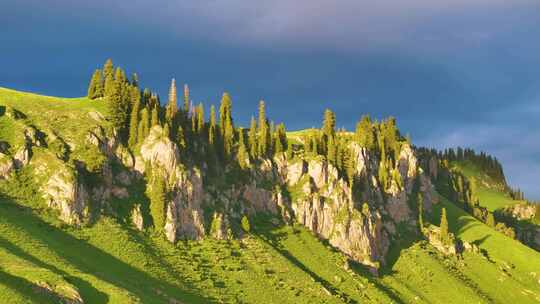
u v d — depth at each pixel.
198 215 179.25
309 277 178.00
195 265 159.62
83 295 110.81
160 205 168.50
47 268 116.50
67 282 108.88
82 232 148.00
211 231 179.62
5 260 110.00
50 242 134.62
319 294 170.12
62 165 158.62
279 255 184.50
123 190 171.12
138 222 163.75
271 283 166.88
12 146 160.12
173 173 180.88
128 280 133.75
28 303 95.56
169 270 150.75
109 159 177.12
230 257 171.62
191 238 173.00
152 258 151.62
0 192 146.25
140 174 180.12
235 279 161.12
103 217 157.12
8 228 129.50
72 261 129.12
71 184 154.12
